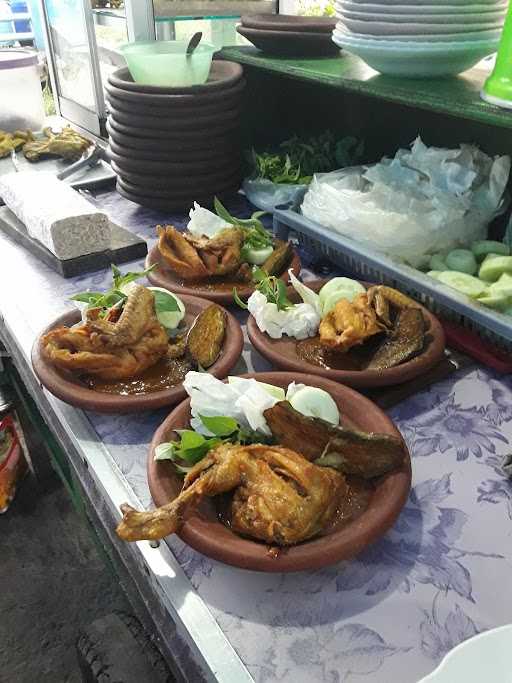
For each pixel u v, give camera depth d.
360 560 0.69
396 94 1.08
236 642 0.61
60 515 1.81
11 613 1.54
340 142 1.53
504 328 0.94
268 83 1.68
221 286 1.20
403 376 0.91
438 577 0.67
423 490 0.78
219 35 1.87
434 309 1.11
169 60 1.38
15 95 2.15
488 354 1.01
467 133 1.29
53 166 1.94
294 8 1.90
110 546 1.10
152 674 1.00
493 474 0.81
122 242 1.41
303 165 1.52
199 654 0.61
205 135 1.42
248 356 1.07
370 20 1.07
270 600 0.65
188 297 1.13
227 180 1.54
